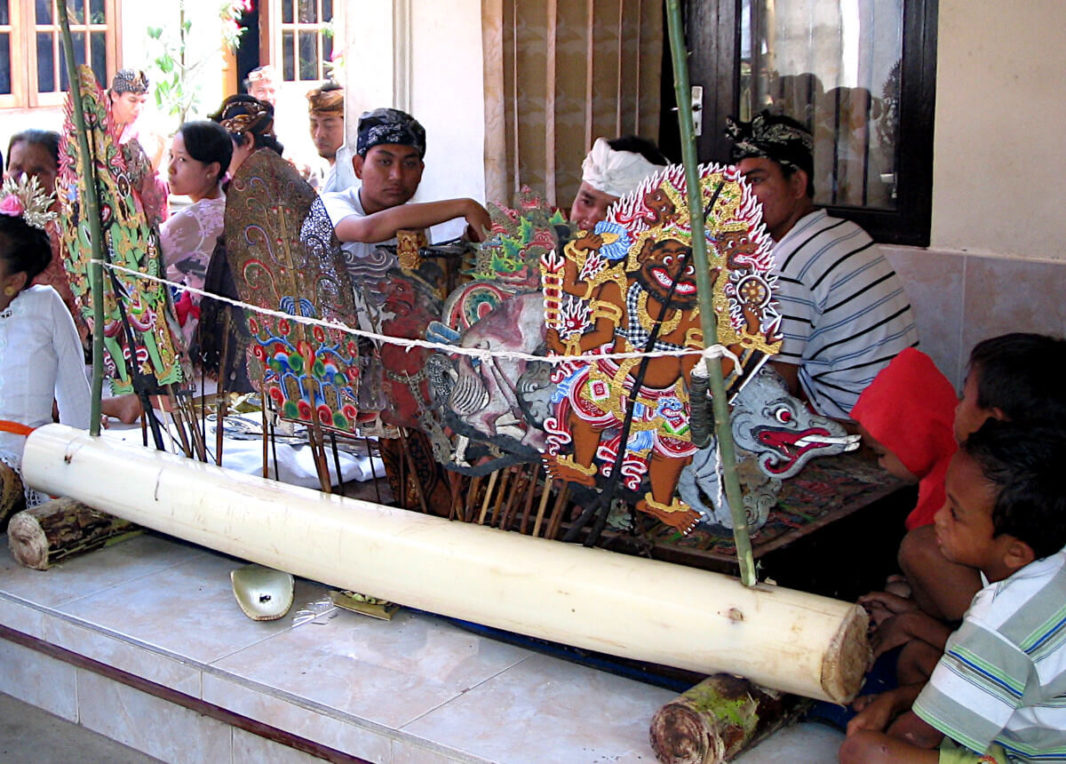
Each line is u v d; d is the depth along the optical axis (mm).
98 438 3195
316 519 2699
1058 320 3852
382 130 3613
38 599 2955
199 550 3264
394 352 2668
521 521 2822
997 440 1960
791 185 3301
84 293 3150
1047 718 1986
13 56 6742
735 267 2211
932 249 4094
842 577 2879
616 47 4410
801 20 4309
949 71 3949
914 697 2221
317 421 2809
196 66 6848
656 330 2301
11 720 2945
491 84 4484
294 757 2498
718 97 4559
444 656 2648
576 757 2234
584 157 4492
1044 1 3705
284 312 2752
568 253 2359
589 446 2426
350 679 2545
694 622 2234
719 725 2139
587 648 2404
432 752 2271
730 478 2203
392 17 5000
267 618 2818
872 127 4203
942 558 2404
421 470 2951
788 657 2139
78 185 3045
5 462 3324
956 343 4078
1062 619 1946
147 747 2779
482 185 4945
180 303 3877
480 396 2508
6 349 3338
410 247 2660
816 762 2219
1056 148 3768
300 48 7168
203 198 4285
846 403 3398
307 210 2627
